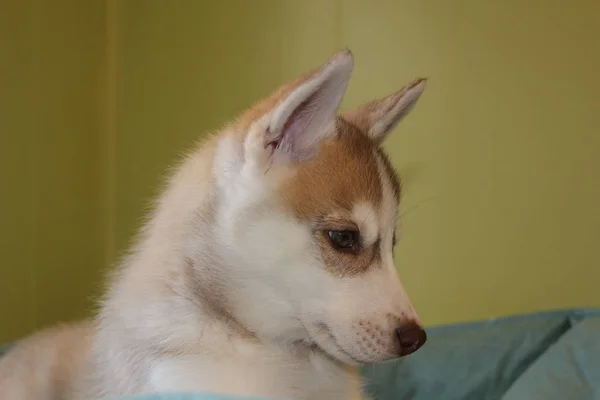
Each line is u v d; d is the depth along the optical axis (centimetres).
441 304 98
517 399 80
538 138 95
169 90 105
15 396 76
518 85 95
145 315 70
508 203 96
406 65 97
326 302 69
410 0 97
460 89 96
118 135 106
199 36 103
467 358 89
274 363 70
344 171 71
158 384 68
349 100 99
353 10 98
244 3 102
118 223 107
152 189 106
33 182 97
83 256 104
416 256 98
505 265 97
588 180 94
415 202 98
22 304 96
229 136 73
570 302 95
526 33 94
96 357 74
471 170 97
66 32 100
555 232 95
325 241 69
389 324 69
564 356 83
